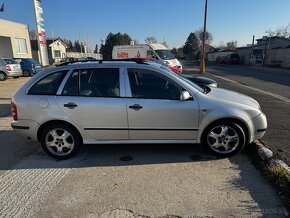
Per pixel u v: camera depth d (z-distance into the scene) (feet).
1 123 22.39
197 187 11.70
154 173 13.07
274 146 16.05
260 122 14.53
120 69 14.51
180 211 10.05
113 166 13.93
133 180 12.43
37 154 15.71
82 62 15.08
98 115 14.24
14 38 98.07
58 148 14.85
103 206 10.46
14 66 60.23
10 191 11.65
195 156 14.93
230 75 68.69
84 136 14.62
